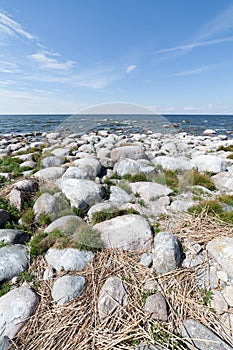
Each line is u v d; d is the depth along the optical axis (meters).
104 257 2.39
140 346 1.62
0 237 2.64
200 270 2.24
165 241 2.38
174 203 3.31
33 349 1.63
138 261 2.37
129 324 1.77
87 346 1.64
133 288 2.06
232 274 2.12
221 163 5.55
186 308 1.90
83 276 2.18
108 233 2.61
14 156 7.40
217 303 1.92
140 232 2.61
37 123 33.72
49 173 3.26
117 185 3.11
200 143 11.34
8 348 1.63
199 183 4.46
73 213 2.87
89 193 2.92
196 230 2.81
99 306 1.89
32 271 2.29
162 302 1.88
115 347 1.63
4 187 4.12
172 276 2.17
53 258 2.39
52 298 2.00
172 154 3.87
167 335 1.69
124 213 2.90
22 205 3.46
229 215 3.09
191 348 1.60
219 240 2.45
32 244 2.56
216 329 1.75
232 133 20.12
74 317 1.83
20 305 1.86
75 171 3.12
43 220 3.08
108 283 2.04
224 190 4.39
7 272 2.21
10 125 29.09
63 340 1.68
